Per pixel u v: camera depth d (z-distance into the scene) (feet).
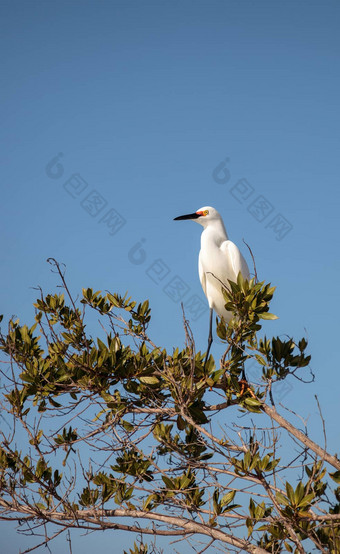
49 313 37.91
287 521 25.25
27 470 32.94
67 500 31.17
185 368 31.50
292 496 25.12
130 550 34.88
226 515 28.81
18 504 31.73
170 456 35.70
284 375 31.94
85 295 38.47
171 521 30.73
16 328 36.37
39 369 32.89
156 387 32.42
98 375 31.22
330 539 26.94
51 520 30.37
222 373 31.24
